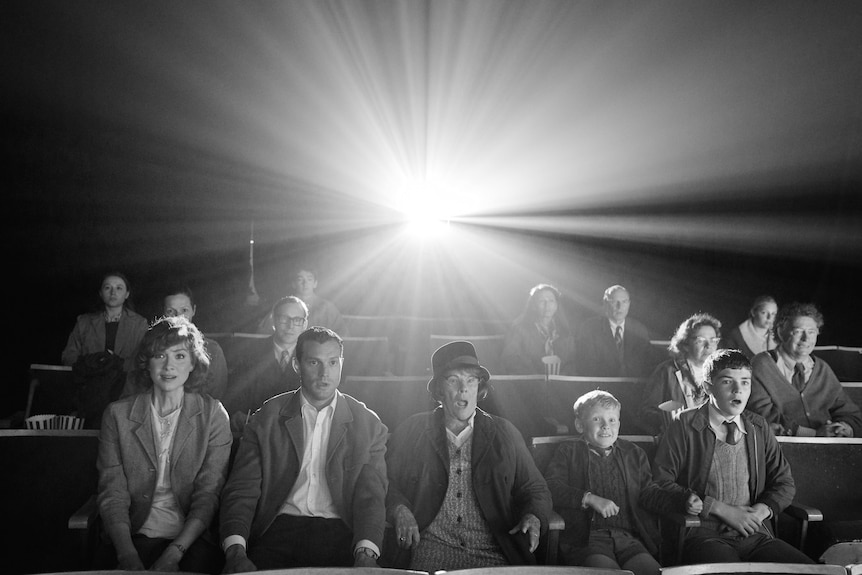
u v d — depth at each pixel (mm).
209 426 3553
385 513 3529
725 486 4000
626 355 6613
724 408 3992
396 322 8648
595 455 3945
